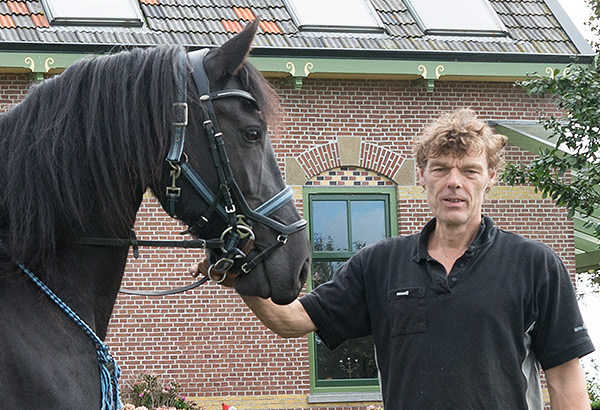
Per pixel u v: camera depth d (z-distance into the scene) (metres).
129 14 10.87
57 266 2.76
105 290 2.89
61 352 2.64
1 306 2.61
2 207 2.72
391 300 3.24
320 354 11.12
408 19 11.84
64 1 10.82
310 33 11.22
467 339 3.09
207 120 2.87
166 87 2.82
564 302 3.15
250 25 2.92
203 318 10.74
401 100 11.48
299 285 3.08
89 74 2.84
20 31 10.28
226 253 2.92
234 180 2.89
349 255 11.18
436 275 3.17
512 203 11.60
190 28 10.98
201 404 10.62
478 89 11.73
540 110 11.81
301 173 11.09
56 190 2.71
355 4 11.88
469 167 3.17
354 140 11.27
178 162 2.83
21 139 2.74
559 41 11.92
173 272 10.65
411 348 3.15
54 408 2.56
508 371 3.08
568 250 11.68
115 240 2.83
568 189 9.18
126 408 8.79
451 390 3.06
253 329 10.85
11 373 2.54
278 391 10.84
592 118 8.86
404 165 11.38
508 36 11.86
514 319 3.11
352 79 11.37
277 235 3.01
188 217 2.91
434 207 3.21
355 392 11.05
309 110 11.21
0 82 10.39
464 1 12.25
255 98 2.96
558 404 3.14
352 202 11.29
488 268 3.16
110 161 2.77
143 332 10.55
